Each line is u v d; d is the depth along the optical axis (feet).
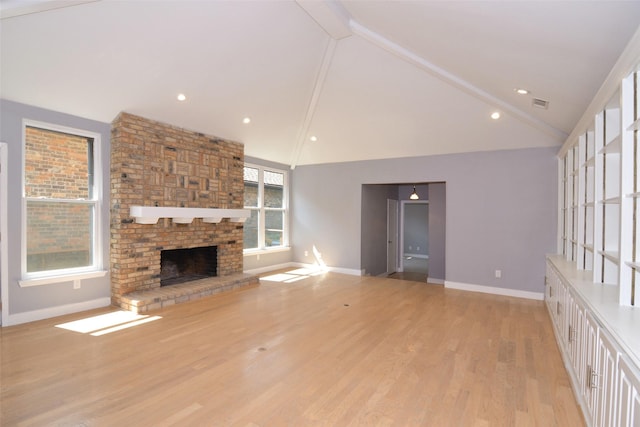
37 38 10.53
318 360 9.99
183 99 15.23
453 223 19.92
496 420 7.20
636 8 5.62
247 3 11.32
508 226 18.44
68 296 13.82
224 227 19.80
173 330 12.23
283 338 11.67
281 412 7.41
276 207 25.34
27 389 8.19
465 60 11.57
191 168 17.61
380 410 7.53
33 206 12.98
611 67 7.88
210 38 12.41
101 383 8.52
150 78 13.44
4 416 7.14
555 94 11.21
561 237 16.87
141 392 8.13
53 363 9.55
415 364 9.80
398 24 10.89
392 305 15.92
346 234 24.04
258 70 14.85
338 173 24.32
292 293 18.01
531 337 11.98
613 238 9.16
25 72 11.46
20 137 12.45
